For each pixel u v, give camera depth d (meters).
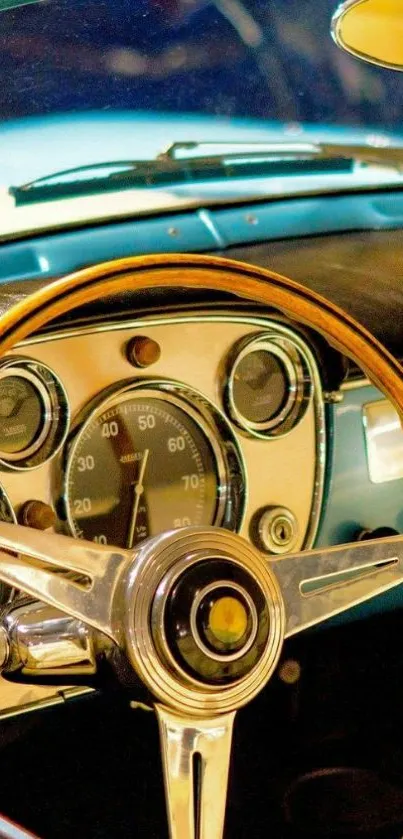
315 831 1.12
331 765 1.22
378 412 1.22
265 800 1.16
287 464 1.19
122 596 0.88
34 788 1.17
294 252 1.13
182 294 1.10
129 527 1.13
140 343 1.09
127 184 1.10
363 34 1.05
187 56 1.15
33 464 1.07
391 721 1.27
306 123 1.17
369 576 0.96
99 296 0.92
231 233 1.11
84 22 1.13
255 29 1.16
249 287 0.96
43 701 1.05
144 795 1.16
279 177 1.15
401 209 1.17
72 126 1.11
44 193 1.08
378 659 1.31
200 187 1.12
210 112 1.15
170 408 1.14
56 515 1.08
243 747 1.24
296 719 1.27
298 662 1.29
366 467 1.23
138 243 1.08
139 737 1.22
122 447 1.12
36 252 1.06
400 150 1.19
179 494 1.15
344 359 1.18
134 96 1.13
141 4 1.15
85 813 1.14
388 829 1.12
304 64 1.17
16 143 1.09
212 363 1.14
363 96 1.19
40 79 1.11
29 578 0.88
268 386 1.18
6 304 1.02
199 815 0.91
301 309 0.98
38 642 0.92
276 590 0.90
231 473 1.17
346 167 1.17
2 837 0.93
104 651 0.91
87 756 1.21
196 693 0.88
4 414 1.06
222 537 0.89
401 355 1.23
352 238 1.14
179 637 0.86
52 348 1.06
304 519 1.21
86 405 1.08
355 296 1.18
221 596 0.86
